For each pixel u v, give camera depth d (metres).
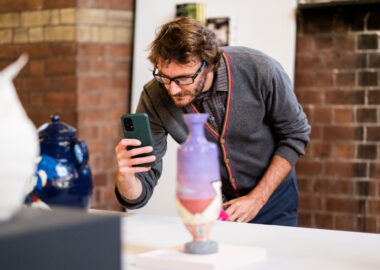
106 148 3.97
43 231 0.80
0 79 0.89
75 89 3.83
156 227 1.54
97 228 0.87
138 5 3.90
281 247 1.33
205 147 1.18
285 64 3.47
